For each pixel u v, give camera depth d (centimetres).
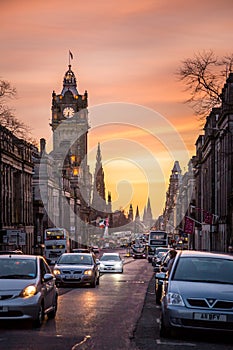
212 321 1414
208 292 1449
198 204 12762
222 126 8006
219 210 9019
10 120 5106
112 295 2836
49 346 1362
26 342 1411
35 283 1686
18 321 1767
